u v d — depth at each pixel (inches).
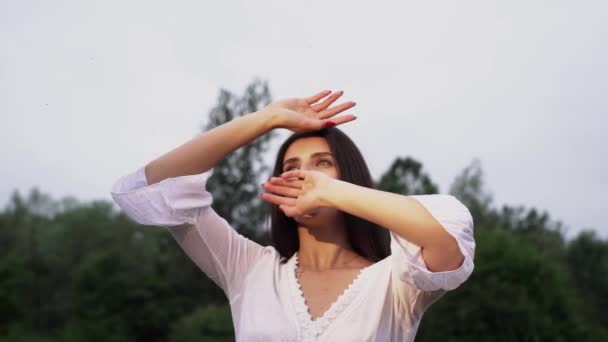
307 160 96.8
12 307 994.7
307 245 95.7
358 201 79.5
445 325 450.3
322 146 97.3
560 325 447.8
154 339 936.9
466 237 78.5
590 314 711.7
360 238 96.7
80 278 978.7
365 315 84.0
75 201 1611.7
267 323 85.8
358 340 82.4
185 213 92.3
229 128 94.1
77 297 981.2
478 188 1120.8
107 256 986.1
